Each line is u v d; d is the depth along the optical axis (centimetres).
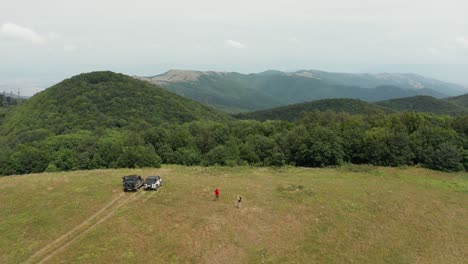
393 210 3928
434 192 4666
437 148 6456
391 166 6456
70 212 3403
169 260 2702
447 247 3272
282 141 7119
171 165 6625
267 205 3812
